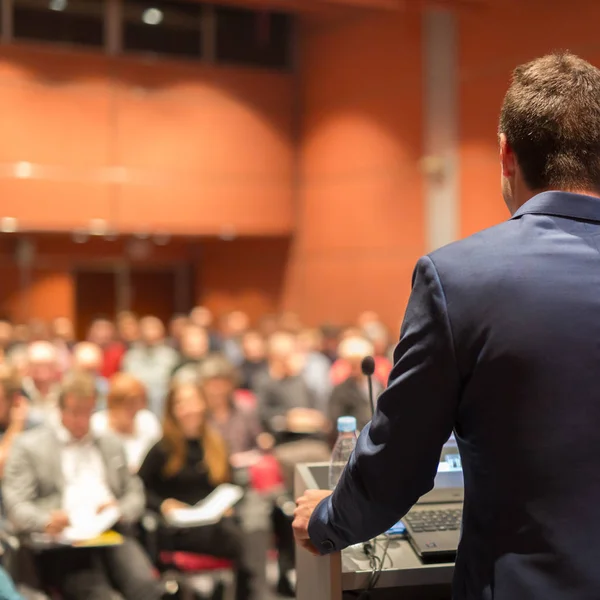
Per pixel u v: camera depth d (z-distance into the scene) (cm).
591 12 654
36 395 433
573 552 84
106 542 279
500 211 744
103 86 838
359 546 143
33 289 954
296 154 932
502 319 88
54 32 816
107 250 988
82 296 980
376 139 851
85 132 830
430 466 94
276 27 916
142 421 386
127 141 849
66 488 306
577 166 94
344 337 646
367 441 96
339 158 888
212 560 312
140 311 1012
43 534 285
